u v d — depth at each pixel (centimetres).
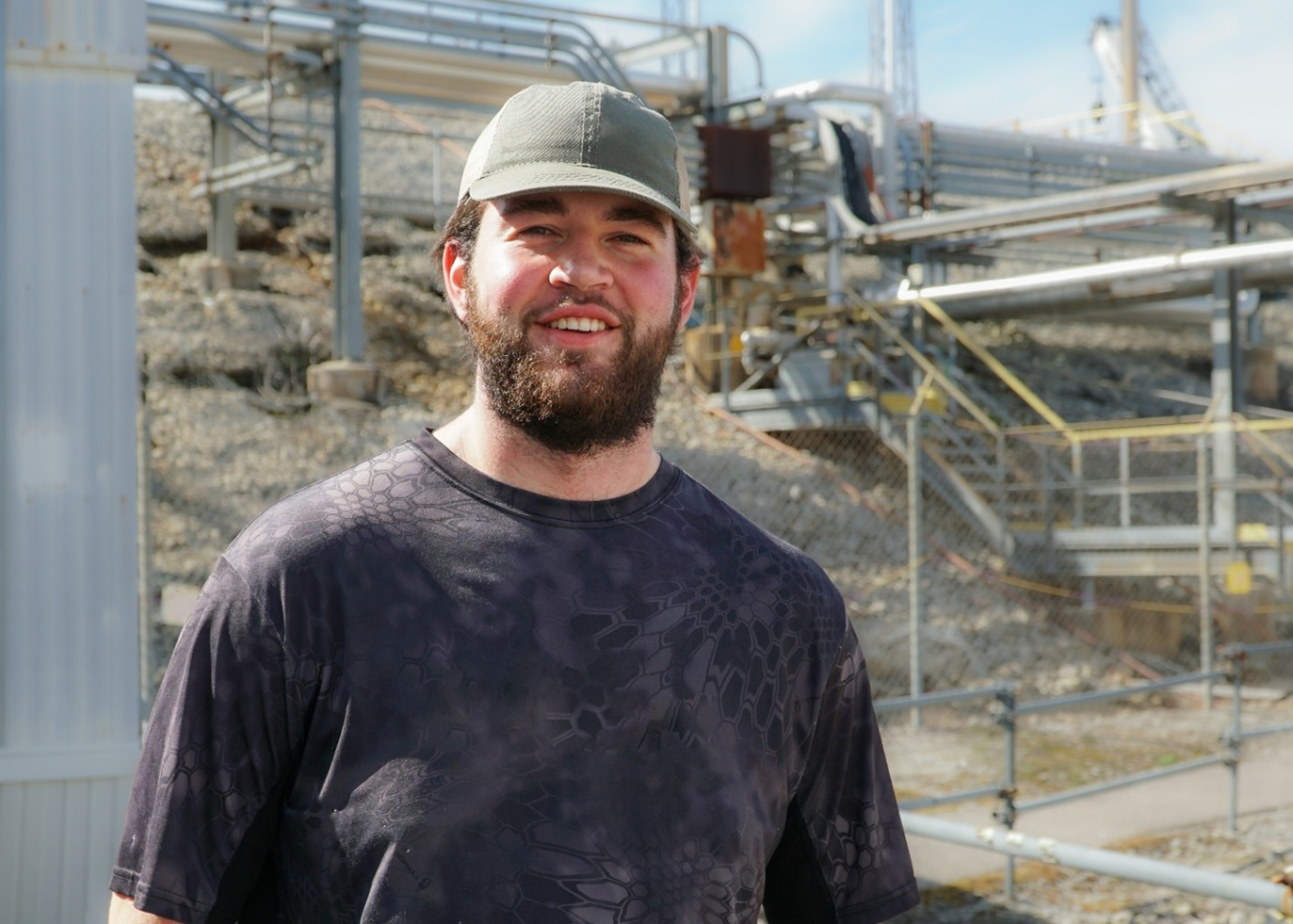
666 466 165
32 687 365
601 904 139
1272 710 1057
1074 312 1683
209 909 139
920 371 1514
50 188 375
